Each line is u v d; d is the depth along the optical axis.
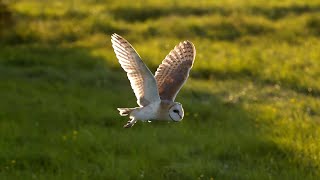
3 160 13.45
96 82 21.27
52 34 28.92
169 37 28.02
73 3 35.28
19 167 13.18
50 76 21.70
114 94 19.58
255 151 14.17
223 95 19.98
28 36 28.58
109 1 35.47
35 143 14.58
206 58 24.16
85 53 25.25
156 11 32.50
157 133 15.41
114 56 24.62
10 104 17.86
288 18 30.34
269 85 21.16
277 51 25.23
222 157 13.97
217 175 12.66
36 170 13.03
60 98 18.66
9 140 14.73
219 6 33.00
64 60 24.12
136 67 7.55
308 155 13.77
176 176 12.57
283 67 22.69
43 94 19.19
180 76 8.43
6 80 21.12
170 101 7.81
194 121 16.70
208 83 21.33
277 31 28.31
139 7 33.03
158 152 13.89
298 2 33.22
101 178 12.44
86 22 30.59
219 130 15.76
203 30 28.77
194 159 13.74
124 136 15.12
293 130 15.70
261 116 17.02
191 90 20.12
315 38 27.17
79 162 13.31
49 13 32.53
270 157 13.84
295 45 26.39
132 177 12.55
